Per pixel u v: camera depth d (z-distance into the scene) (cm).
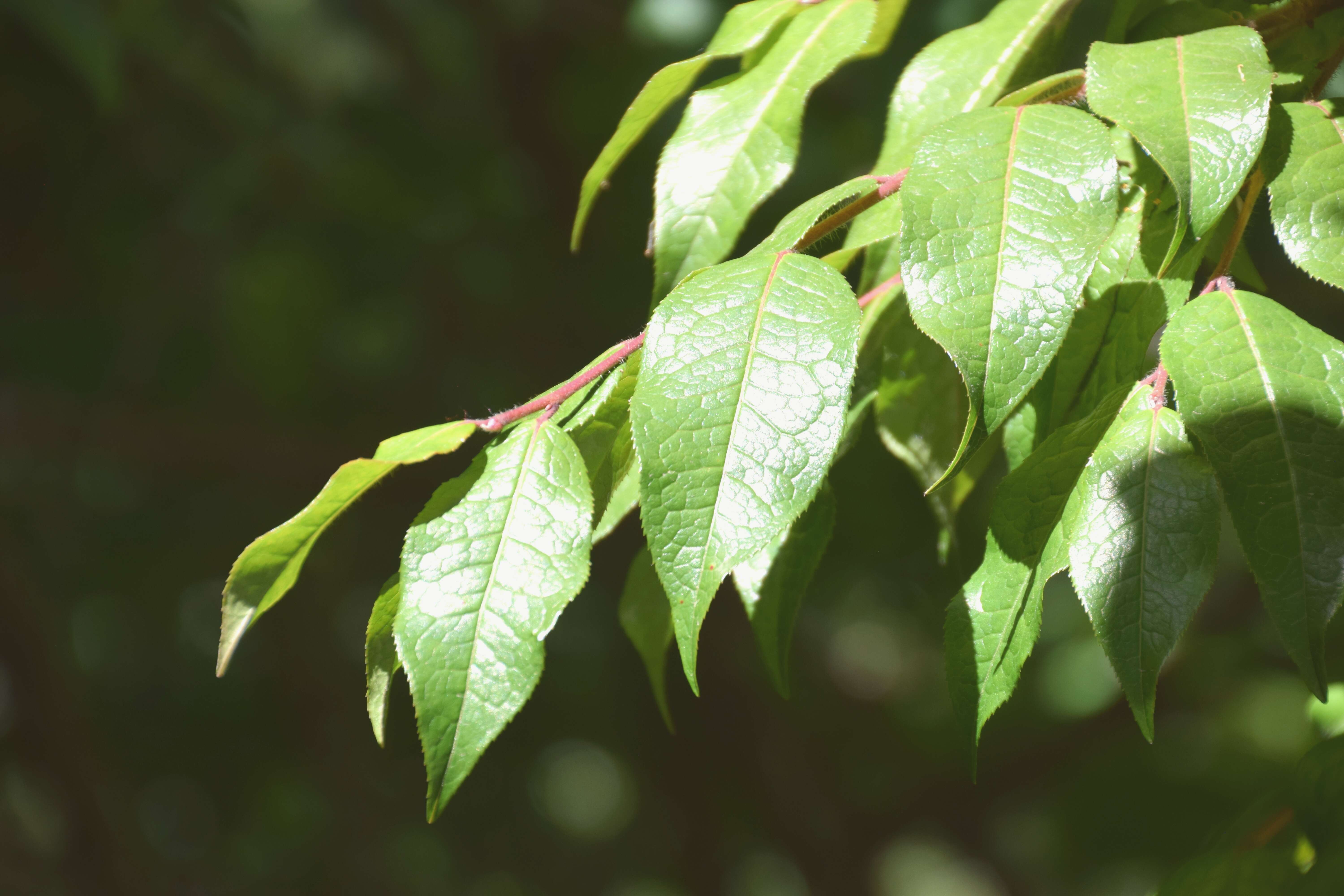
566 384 98
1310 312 236
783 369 94
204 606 403
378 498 334
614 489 99
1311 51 102
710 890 371
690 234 103
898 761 411
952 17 202
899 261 105
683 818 376
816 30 104
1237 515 93
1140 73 97
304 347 334
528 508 96
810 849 357
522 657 95
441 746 95
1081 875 325
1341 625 173
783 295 94
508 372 330
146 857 372
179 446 307
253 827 414
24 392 283
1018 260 94
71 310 285
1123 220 100
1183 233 95
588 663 406
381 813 418
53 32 189
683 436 93
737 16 105
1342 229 96
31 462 311
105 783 344
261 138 279
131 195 271
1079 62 175
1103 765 315
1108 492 95
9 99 233
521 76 307
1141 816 306
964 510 158
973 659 96
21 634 313
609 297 310
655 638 106
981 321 93
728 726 361
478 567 96
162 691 405
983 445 106
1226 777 308
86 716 338
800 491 93
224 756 404
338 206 298
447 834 452
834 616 445
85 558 345
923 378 106
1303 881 98
